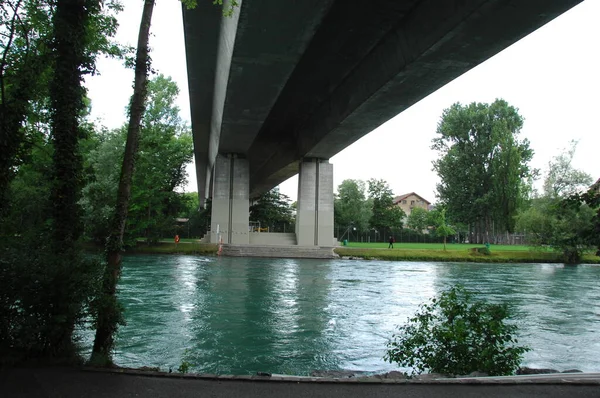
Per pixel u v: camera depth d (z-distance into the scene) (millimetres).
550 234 45500
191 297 18219
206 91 30375
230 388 5805
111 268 7102
